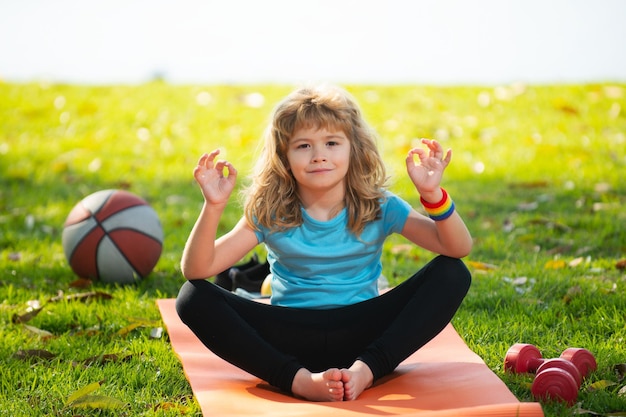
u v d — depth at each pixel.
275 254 3.76
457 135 10.35
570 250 5.98
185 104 12.20
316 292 3.69
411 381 3.49
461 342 4.04
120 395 3.56
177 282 5.49
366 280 3.78
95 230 5.32
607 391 3.46
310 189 3.68
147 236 5.40
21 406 3.44
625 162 8.77
